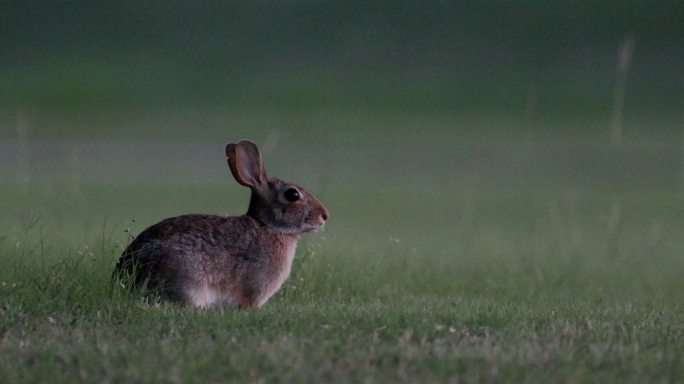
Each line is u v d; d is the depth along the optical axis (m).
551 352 15.86
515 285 29.38
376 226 49.88
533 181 74.00
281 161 81.44
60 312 19.09
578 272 33.81
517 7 137.25
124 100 110.56
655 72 121.25
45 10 136.12
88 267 22.58
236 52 127.62
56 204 49.16
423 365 14.98
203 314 18.81
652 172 79.12
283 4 140.12
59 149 85.69
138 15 136.75
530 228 48.91
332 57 126.81
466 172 78.44
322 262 26.92
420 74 122.12
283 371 14.62
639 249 43.25
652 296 27.75
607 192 68.81
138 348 16.06
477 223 52.41
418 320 18.39
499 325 18.44
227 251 20.50
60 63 121.88
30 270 22.45
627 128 102.06
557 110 110.19
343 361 15.23
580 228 51.41
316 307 20.80
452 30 132.50
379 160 84.06
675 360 15.64
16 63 121.31
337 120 105.19
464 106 111.94
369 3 139.38
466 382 14.29
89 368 14.91
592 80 119.50
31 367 15.11
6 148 84.69
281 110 109.31
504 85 118.62
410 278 29.03
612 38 128.88
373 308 20.56
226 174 74.00
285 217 21.08
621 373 14.90
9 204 49.62
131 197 57.25
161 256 19.98
